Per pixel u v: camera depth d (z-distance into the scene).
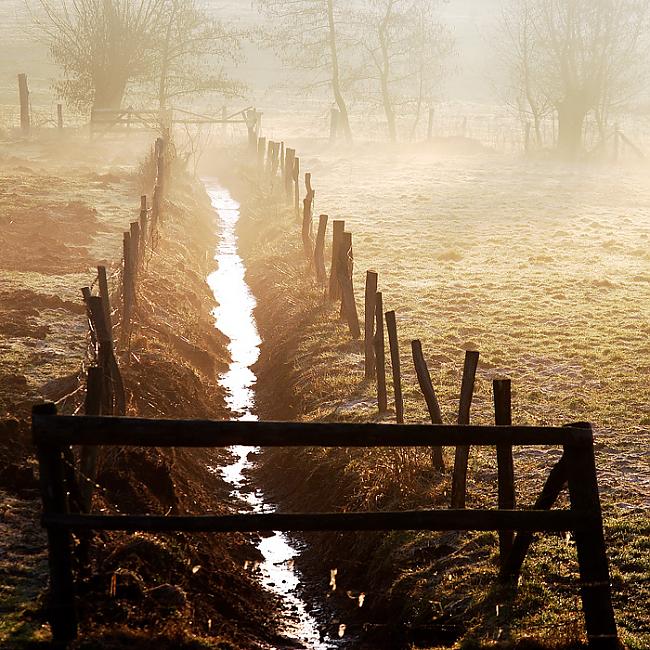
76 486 8.69
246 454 16.16
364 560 11.53
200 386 17.34
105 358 11.52
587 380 16.98
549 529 7.89
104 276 15.16
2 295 20.73
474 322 21.05
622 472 12.79
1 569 9.20
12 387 14.60
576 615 9.02
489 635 8.91
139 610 8.64
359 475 12.82
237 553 12.00
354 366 17.56
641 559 10.16
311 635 10.16
